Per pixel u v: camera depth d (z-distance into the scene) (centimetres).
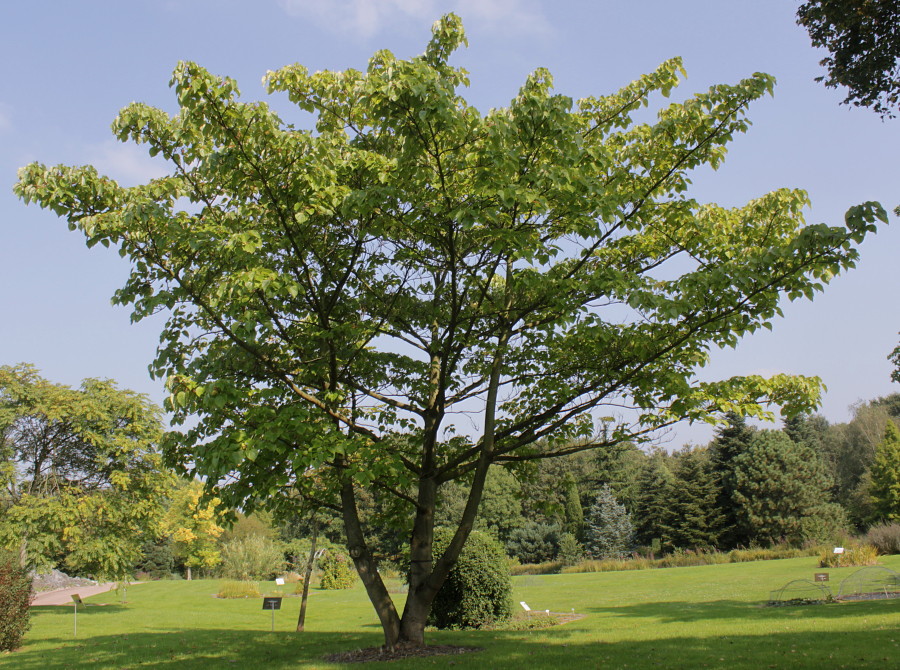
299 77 924
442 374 962
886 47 1002
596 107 958
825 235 687
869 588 1900
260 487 854
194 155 866
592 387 929
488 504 5312
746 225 980
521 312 920
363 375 1099
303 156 773
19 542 2297
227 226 884
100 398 2600
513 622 1622
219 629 1770
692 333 819
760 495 4622
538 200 681
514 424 1048
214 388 751
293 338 957
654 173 876
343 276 938
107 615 2275
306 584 1675
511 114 804
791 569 2752
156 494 2662
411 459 1145
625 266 969
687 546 4797
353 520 1036
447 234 836
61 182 747
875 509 4703
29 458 2620
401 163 767
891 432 4741
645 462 5950
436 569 1005
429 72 679
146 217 722
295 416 804
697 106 816
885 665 813
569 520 5497
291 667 961
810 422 7025
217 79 727
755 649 978
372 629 1658
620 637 1192
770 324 802
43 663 1183
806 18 1057
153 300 771
